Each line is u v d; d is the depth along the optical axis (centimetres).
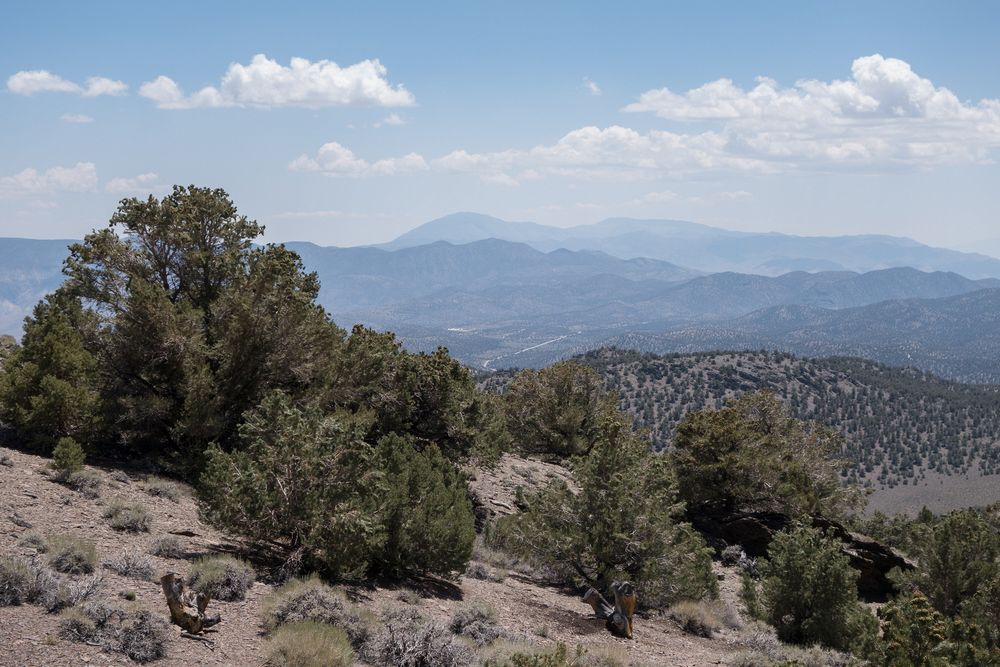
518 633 1346
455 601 1527
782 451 3853
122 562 1165
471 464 3203
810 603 1847
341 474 1403
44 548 1131
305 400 2202
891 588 2988
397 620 1183
